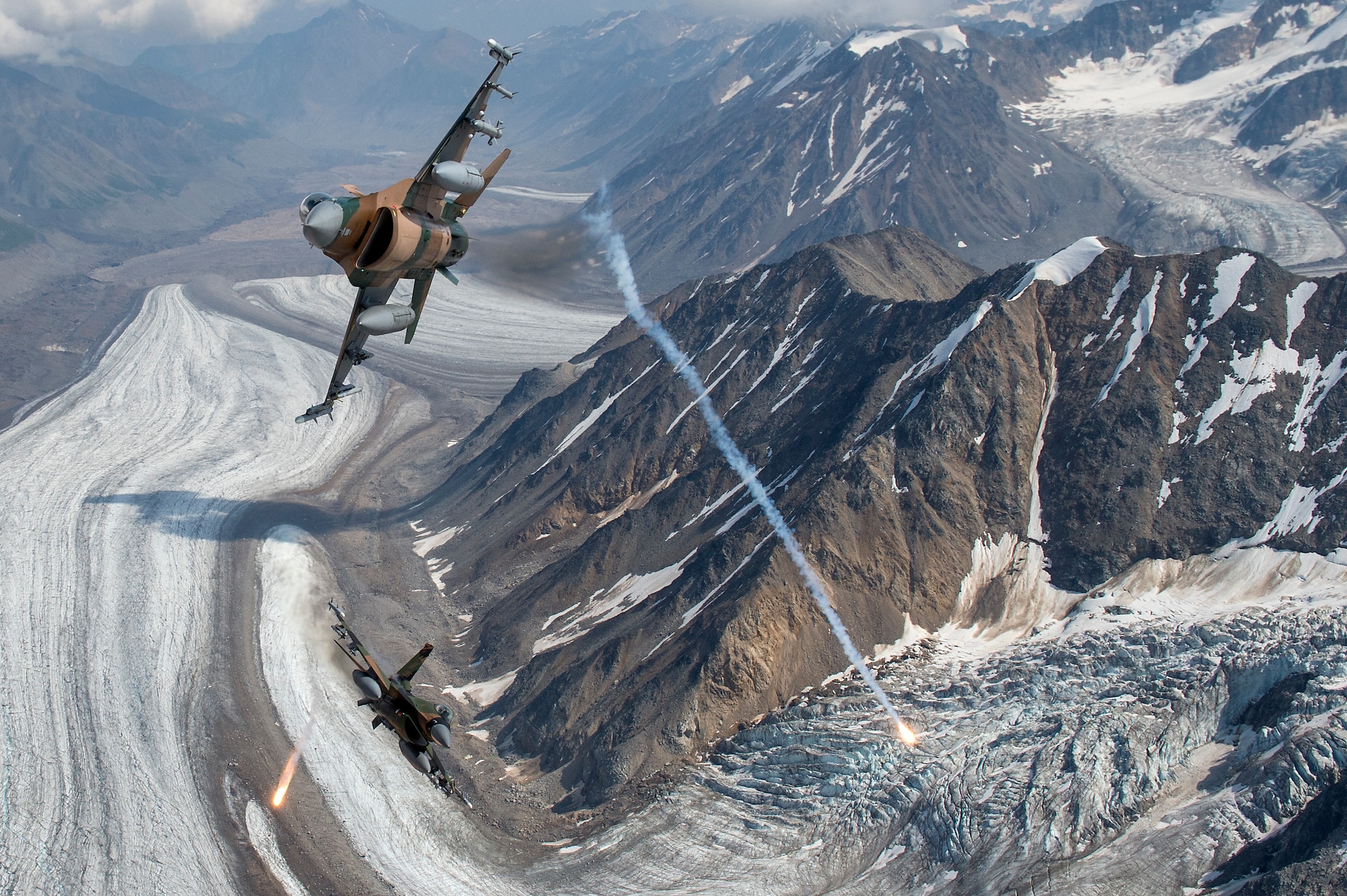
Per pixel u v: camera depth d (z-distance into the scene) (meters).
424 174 28.05
